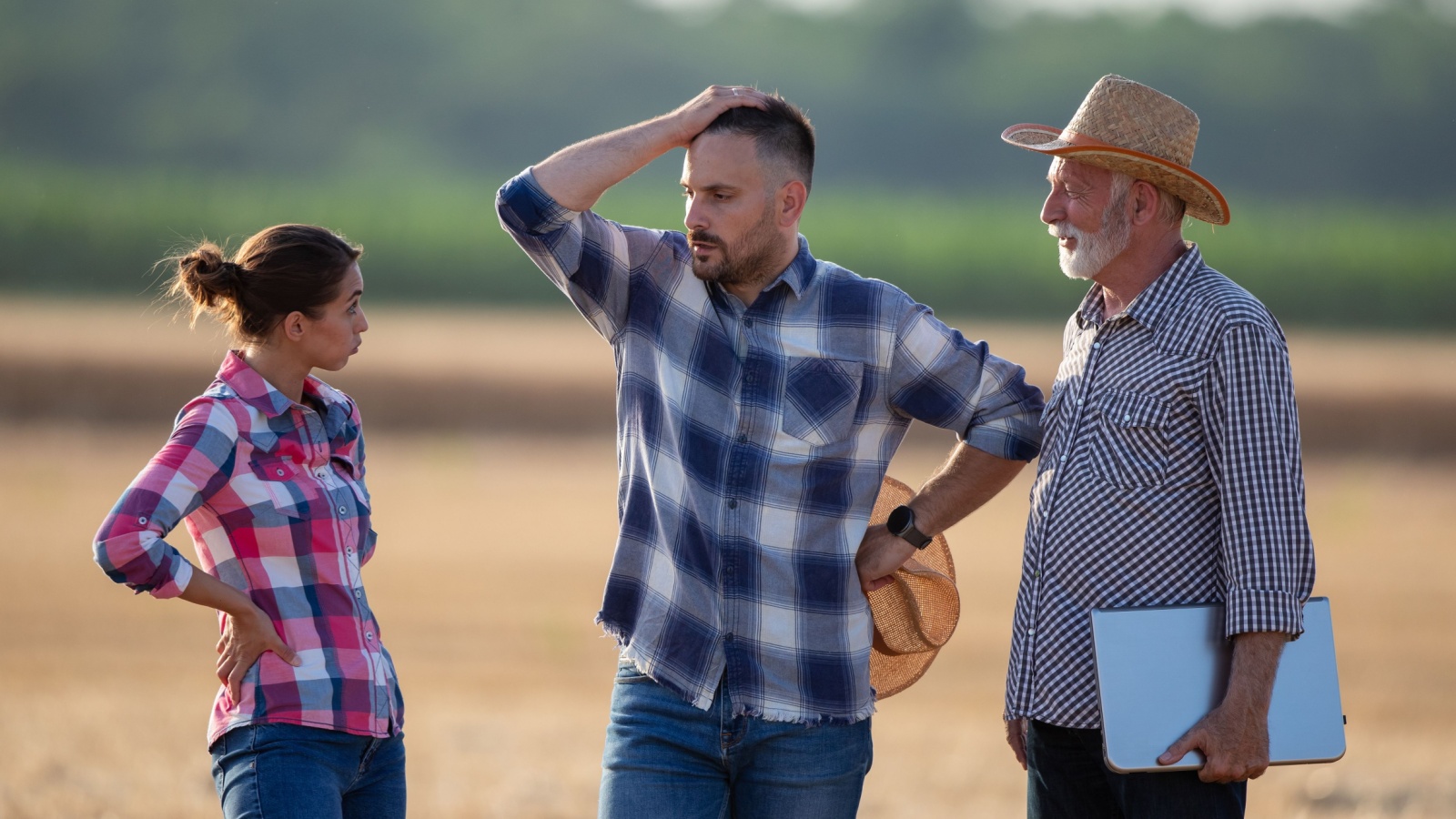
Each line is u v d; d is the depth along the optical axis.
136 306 80.38
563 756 15.32
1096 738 7.84
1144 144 7.87
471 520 32.88
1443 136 178.75
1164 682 7.43
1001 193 172.12
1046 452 8.11
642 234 8.41
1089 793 8.09
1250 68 185.75
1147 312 7.77
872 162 178.00
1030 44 195.62
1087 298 8.33
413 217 100.12
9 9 176.00
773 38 196.25
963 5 195.38
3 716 15.91
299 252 7.50
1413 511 37.25
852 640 8.16
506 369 58.19
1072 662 7.81
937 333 8.23
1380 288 94.38
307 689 7.32
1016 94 186.00
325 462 7.70
